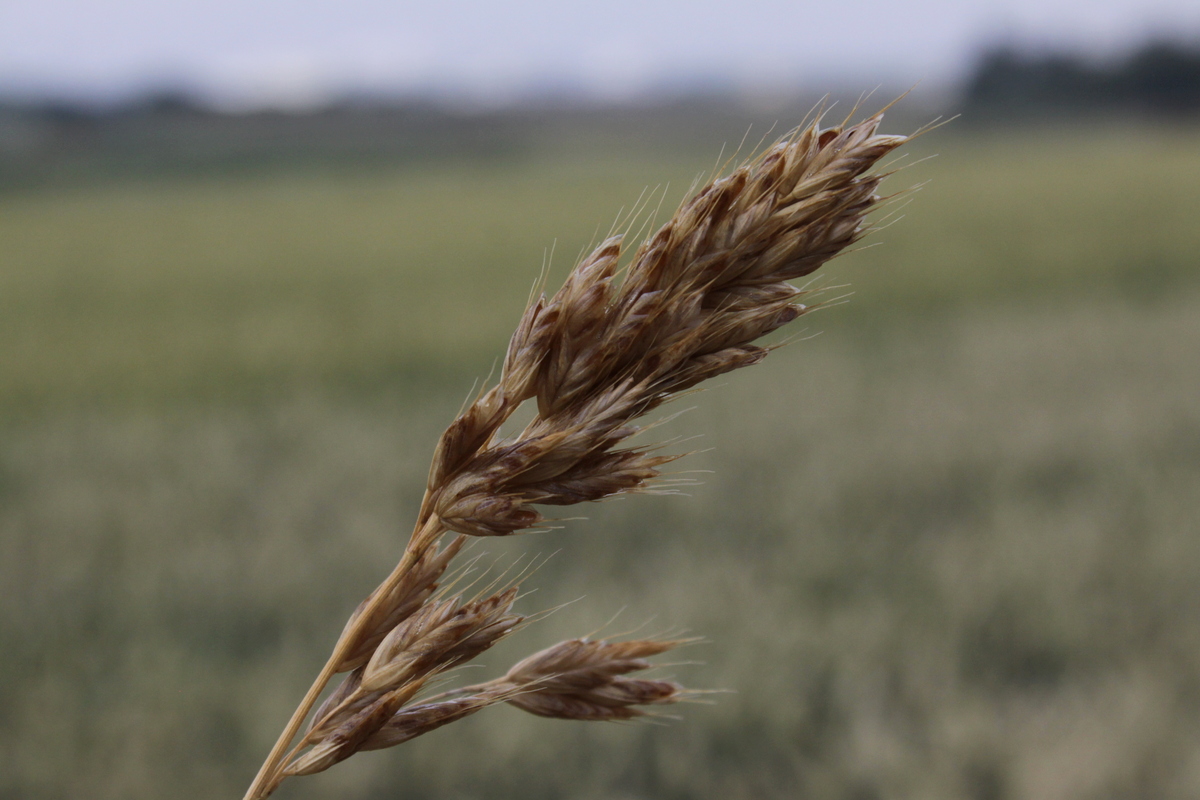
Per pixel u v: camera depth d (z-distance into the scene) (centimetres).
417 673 61
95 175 7669
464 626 62
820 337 1270
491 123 12162
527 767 364
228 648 462
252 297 1811
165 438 859
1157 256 1919
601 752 376
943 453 714
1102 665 420
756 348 59
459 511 59
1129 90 10238
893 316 1424
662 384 59
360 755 370
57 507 641
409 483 709
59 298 1880
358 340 1341
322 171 7838
